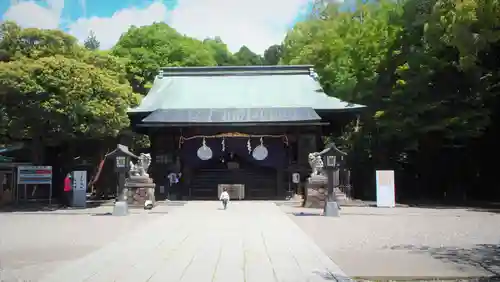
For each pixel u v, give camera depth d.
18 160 29.42
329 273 8.25
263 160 30.58
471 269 8.84
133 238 12.53
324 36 43.94
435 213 20.47
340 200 25.30
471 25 21.11
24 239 12.87
